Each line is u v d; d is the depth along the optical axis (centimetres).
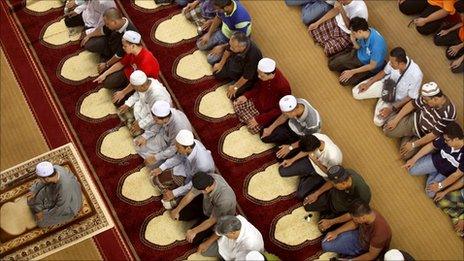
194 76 704
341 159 600
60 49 731
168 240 612
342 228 580
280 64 710
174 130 621
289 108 602
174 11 750
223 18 681
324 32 714
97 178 648
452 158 598
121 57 690
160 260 602
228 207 575
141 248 609
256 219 618
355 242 574
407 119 638
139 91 638
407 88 635
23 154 666
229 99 686
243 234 550
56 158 660
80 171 652
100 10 711
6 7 756
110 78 688
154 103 620
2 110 693
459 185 605
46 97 700
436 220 611
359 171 639
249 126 661
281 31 733
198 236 600
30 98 699
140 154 650
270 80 639
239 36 638
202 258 600
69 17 736
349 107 677
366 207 533
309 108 618
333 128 666
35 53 730
